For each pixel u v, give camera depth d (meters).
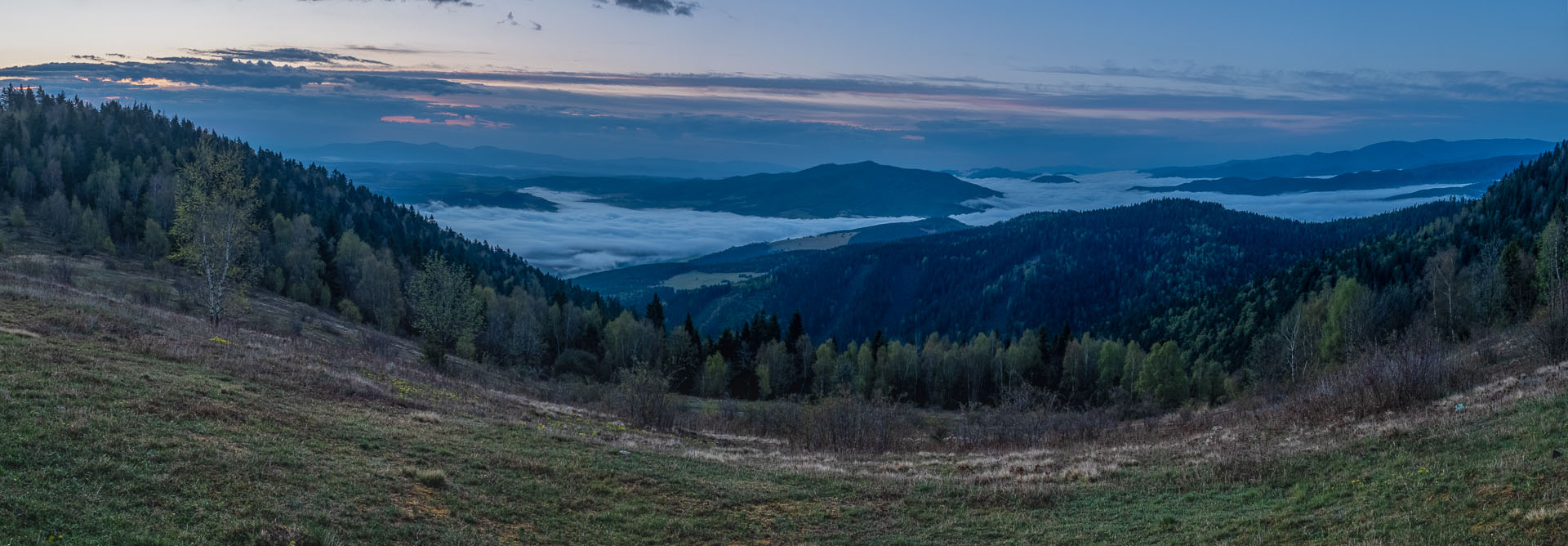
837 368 89.19
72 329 31.41
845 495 24.70
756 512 22.38
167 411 21.27
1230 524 19.64
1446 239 104.69
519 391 52.72
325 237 118.19
